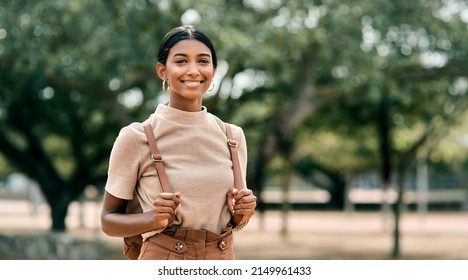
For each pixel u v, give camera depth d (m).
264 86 18.30
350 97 17.25
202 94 3.44
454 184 54.56
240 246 21.08
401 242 22.59
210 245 3.32
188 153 3.34
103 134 22.28
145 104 18.42
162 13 13.11
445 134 19.98
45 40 13.64
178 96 3.41
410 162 18.91
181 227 3.29
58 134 22.42
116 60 14.08
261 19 15.18
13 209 42.28
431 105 19.14
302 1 14.28
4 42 13.35
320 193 61.97
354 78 15.30
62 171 30.16
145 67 13.95
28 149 22.14
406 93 17.38
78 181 22.81
